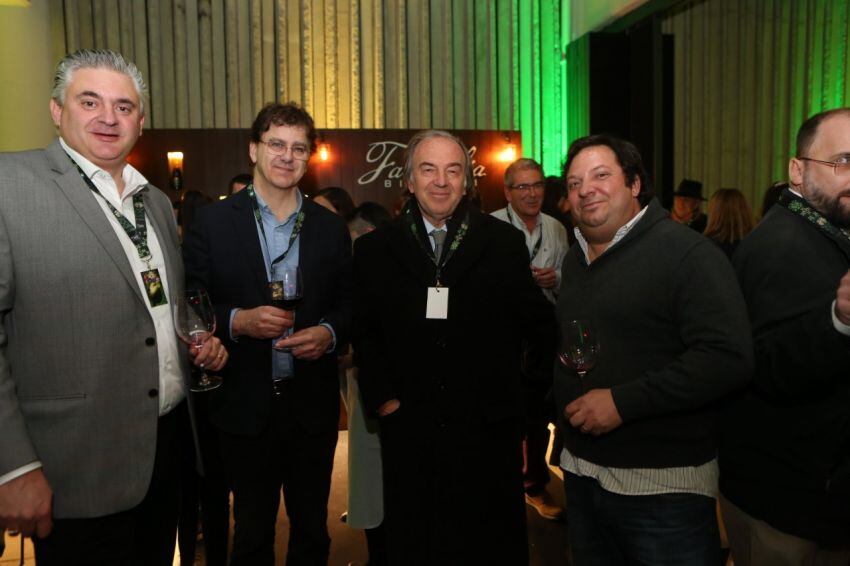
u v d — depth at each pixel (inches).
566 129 287.1
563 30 287.9
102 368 59.0
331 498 131.0
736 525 65.4
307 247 81.7
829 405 57.0
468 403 76.0
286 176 78.9
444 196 75.7
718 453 65.7
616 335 60.4
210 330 69.8
